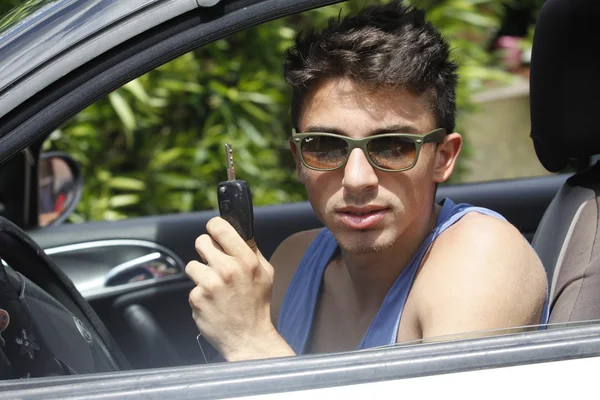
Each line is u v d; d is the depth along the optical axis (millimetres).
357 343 2365
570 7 2531
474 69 6820
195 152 6125
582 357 1781
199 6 1774
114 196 6191
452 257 2168
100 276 3467
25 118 1750
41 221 3861
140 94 5660
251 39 6293
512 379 1746
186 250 3625
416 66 2047
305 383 1727
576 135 2609
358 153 2062
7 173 3684
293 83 2133
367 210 2102
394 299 2252
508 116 7316
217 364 1766
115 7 1795
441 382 1737
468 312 2045
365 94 2045
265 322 2080
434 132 2129
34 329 2059
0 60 1798
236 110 6270
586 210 2566
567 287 2410
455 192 3744
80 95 1763
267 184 6281
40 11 1932
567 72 2570
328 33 2096
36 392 1704
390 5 2184
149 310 3402
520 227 3666
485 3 7473
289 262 2715
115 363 2371
